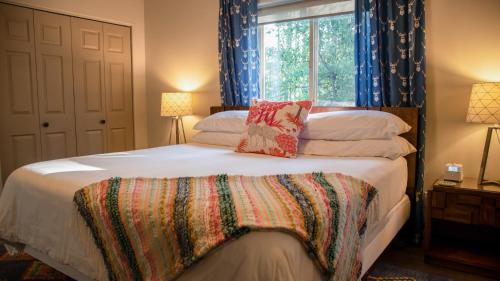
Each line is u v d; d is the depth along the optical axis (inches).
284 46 123.3
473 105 81.4
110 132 149.9
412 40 94.5
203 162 81.4
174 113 136.6
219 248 42.5
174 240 46.4
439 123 96.4
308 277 43.2
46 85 127.8
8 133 119.0
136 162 81.7
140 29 157.9
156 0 154.7
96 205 55.2
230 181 60.7
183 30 147.6
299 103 93.6
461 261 81.7
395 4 96.6
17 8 118.4
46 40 126.6
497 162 89.6
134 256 50.8
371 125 88.2
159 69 157.2
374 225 66.3
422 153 95.5
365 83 102.9
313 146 93.7
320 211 47.8
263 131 92.9
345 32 110.3
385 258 88.4
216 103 141.5
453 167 87.3
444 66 94.7
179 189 56.1
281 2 120.2
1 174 116.6
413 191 96.1
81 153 139.9
